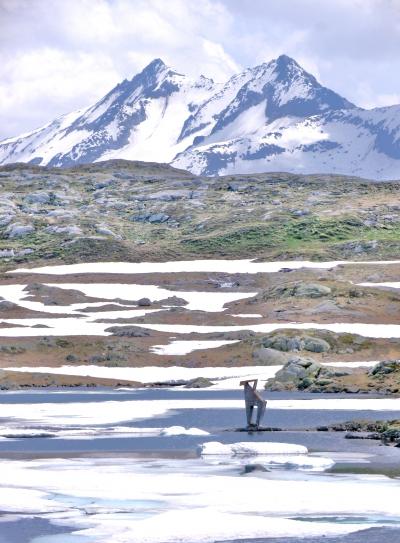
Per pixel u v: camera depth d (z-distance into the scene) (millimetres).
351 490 50562
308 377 129500
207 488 51250
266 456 63406
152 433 77438
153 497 49156
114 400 112812
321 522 44062
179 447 68500
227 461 61281
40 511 46219
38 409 99312
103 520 44375
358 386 123312
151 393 125125
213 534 41688
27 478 54469
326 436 75188
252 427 79875
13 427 81438
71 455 64562
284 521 43719
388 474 55750
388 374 127000
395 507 46781
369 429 79188
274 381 130625
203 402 107625
